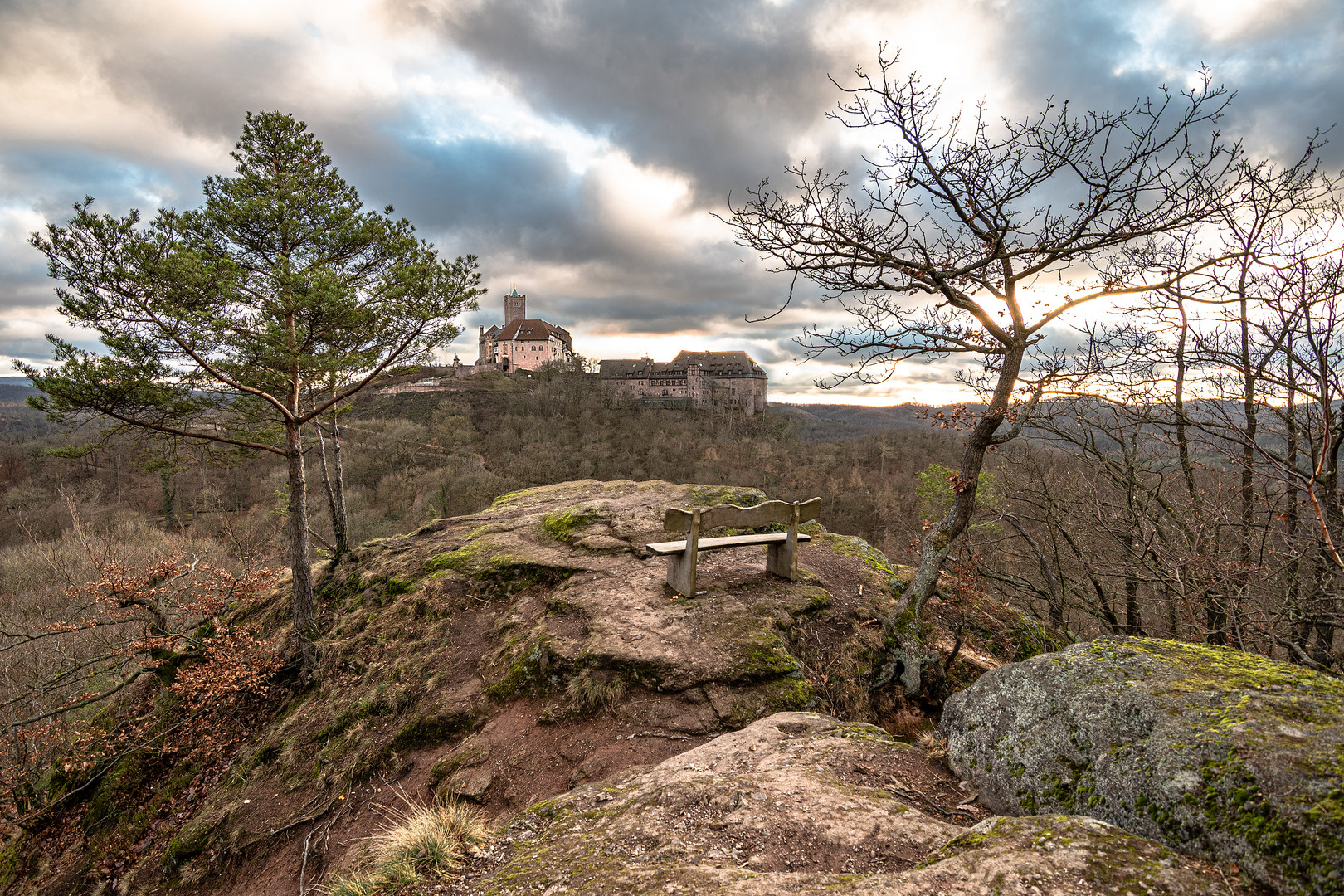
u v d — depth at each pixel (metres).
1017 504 9.38
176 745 8.23
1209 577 5.52
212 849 5.51
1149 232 4.68
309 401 11.25
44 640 16.14
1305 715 1.93
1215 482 6.14
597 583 6.56
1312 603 5.36
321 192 10.39
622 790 3.09
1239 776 1.77
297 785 5.72
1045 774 2.36
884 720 4.95
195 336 7.81
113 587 9.66
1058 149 4.71
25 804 8.95
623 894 1.99
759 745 3.39
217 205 9.34
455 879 2.56
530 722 4.89
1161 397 5.29
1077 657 2.68
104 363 7.17
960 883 1.74
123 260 7.02
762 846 2.25
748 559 7.10
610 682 4.84
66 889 6.84
